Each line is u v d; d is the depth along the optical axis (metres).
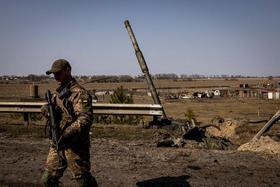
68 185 6.77
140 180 7.14
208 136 10.73
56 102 5.35
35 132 11.90
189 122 11.57
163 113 12.62
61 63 5.24
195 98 100.38
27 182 6.96
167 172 7.62
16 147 9.64
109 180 7.11
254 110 56.88
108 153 9.07
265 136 10.44
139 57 15.05
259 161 8.52
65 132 5.09
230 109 59.03
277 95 93.81
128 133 11.88
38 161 8.34
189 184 6.96
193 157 8.77
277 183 7.12
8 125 12.98
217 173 7.63
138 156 8.81
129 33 15.24
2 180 7.04
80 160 5.28
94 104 12.91
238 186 6.92
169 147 9.95
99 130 12.22
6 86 187.50
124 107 12.84
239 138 12.18
